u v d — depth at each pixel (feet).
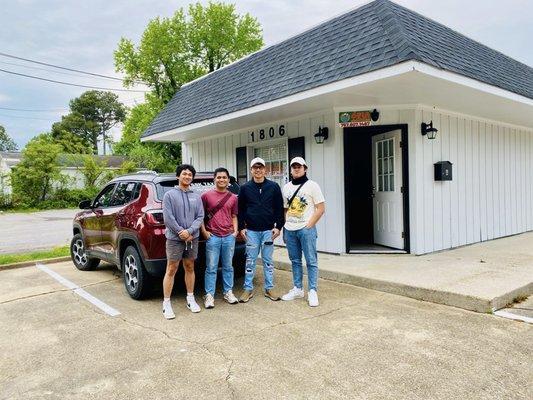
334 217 25.82
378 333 13.74
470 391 9.95
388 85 20.02
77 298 19.21
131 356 12.53
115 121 246.27
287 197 17.69
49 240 41.65
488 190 31.48
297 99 22.56
